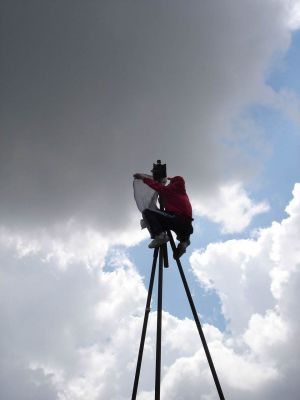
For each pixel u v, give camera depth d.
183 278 9.02
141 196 9.30
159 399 8.23
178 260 9.11
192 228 9.18
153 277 8.94
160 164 9.47
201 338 8.68
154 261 9.03
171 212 9.06
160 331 8.55
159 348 8.47
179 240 9.20
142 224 9.09
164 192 9.12
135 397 8.42
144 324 8.66
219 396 8.48
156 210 8.99
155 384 8.30
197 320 8.76
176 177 9.32
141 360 8.54
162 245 9.14
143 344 8.57
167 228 9.10
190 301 8.85
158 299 8.76
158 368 8.37
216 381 8.52
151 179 9.18
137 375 8.47
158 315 8.65
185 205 9.10
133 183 9.32
